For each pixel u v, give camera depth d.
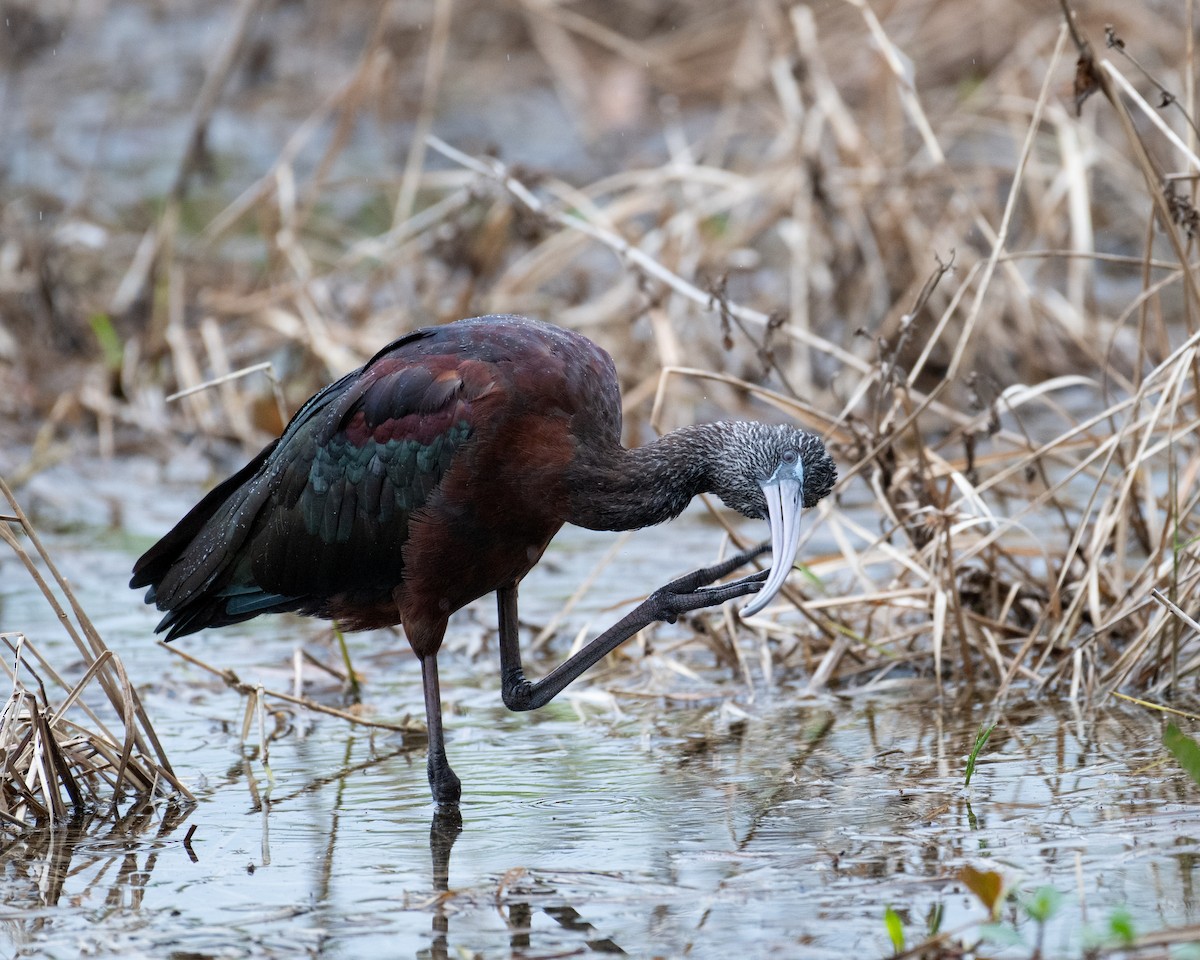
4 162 24.08
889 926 6.17
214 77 18.34
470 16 27.39
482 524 8.66
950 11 23.03
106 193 22.92
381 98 20.56
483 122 25.09
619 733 9.63
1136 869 6.89
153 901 7.16
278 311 16.81
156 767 8.70
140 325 17.89
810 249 16.91
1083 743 8.80
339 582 9.15
